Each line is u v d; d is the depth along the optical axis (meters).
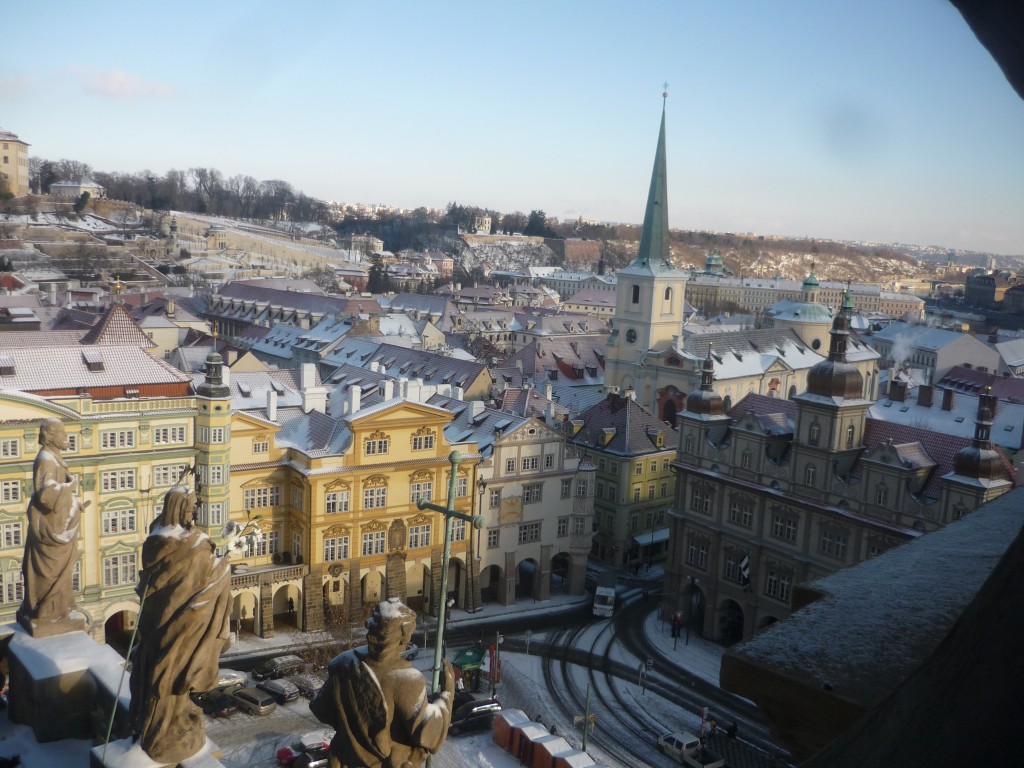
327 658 85.56
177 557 15.87
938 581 8.14
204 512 86.75
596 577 116.75
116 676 19.05
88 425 81.44
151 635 16.08
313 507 91.69
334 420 98.31
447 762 66.75
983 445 79.56
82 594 83.00
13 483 78.62
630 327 177.62
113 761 15.97
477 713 75.56
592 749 75.19
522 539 105.50
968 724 4.32
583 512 108.81
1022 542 4.48
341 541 94.19
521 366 187.00
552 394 139.62
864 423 90.19
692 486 100.25
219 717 75.06
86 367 86.94
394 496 96.62
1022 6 3.46
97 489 82.62
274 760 68.62
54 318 177.25
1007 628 4.32
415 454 97.38
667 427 127.25
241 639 90.38
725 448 97.62
